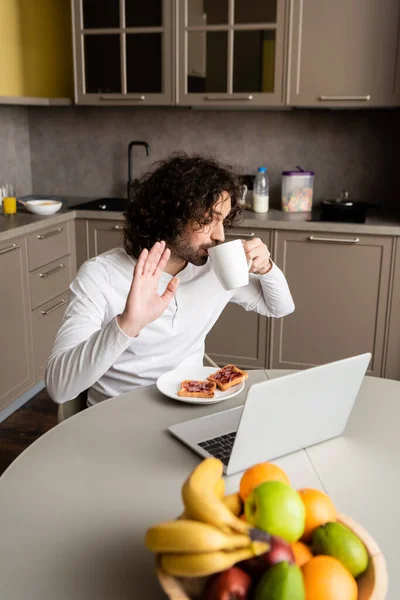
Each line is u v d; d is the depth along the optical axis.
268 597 0.63
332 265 3.13
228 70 3.29
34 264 3.08
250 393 0.97
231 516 0.68
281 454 1.11
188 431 1.18
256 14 3.20
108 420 1.24
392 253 3.03
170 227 1.45
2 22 3.51
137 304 1.16
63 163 4.00
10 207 3.26
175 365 1.59
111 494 1.00
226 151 3.75
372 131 3.53
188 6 3.27
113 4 3.38
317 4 3.11
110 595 0.79
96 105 3.55
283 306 1.74
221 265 1.42
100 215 3.40
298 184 3.40
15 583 0.81
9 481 1.03
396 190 3.56
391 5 3.02
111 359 1.20
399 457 1.13
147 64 3.41
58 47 3.86
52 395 1.28
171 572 0.67
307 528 0.76
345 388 1.12
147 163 3.88
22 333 3.01
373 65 3.11
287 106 3.30
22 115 3.91
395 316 3.11
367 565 0.72
